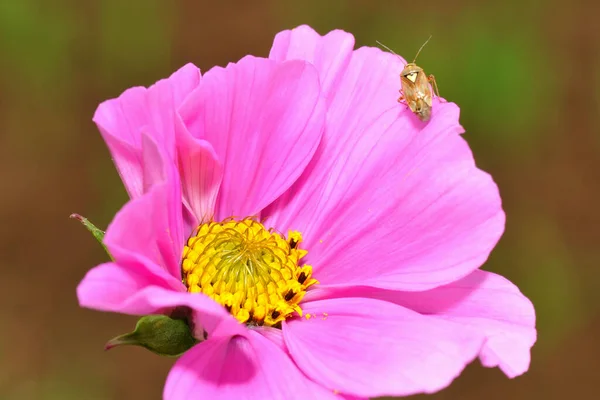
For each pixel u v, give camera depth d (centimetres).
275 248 19
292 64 19
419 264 18
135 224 17
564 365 35
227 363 18
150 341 18
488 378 34
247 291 19
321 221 19
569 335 36
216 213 19
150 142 17
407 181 18
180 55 45
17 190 38
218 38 46
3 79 40
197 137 19
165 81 18
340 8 45
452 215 18
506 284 19
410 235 18
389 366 17
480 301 19
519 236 38
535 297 36
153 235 18
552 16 45
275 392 18
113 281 17
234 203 19
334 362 18
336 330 18
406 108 19
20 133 39
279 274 19
